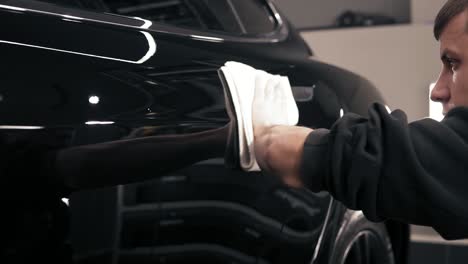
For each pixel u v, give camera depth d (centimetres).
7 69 68
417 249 280
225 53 99
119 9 101
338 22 386
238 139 70
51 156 68
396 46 350
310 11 423
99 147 72
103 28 83
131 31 87
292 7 427
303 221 99
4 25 72
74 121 70
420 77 346
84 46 78
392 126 59
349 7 414
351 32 360
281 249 95
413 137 60
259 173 90
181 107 81
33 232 67
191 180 81
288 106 75
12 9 75
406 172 58
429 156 59
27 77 69
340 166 60
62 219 69
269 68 103
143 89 79
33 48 72
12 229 65
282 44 122
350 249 119
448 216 58
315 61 121
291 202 96
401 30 348
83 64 75
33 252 67
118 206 74
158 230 78
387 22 377
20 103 67
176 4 113
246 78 73
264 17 130
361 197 60
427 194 58
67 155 69
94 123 72
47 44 74
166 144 78
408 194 58
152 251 77
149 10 108
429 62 344
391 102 353
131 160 75
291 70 107
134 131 75
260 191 91
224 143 85
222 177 85
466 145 59
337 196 61
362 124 61
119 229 74
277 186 94
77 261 70
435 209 58
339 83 117
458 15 62
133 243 75
